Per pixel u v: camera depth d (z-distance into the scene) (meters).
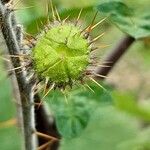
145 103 0.37
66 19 0.22
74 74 0.21
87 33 0.21
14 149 0.46
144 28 0.26
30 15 0.28
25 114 0.22
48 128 0.27
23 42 0.21
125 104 0.33
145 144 0.37
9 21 0.20
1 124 0.27
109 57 0.28
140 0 0.27
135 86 0.53
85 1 0.27
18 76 0.21
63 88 0.21
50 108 0.26
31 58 0.21
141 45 0.38
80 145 0.46
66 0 0.28
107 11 0.26
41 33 0.21
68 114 0.26
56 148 0.27
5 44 0.21
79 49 0.21
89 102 0.26
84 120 0.26
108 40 0.34
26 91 0.22
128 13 0.26
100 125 0.47
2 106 0.45
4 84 0.46
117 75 0.53
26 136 0.23
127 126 0.47
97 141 0.47
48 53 0.21
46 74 0.21
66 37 0.21
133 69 0.52
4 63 0.25
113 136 0.47
